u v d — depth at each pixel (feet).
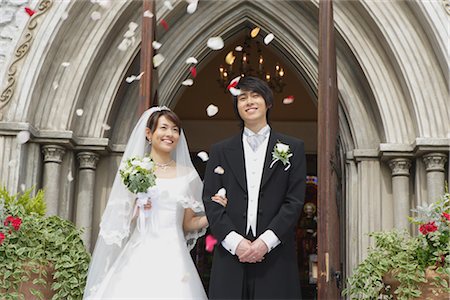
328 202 12.87
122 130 19.62
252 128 11.70
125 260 12.14
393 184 18.30
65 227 14.98
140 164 12.20
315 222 30.99
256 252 10.71
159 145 12.71
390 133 18.15
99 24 18.45
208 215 11.21
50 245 14.02
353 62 19.34
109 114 18.92
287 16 19.70
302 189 11.29
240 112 11.63
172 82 19.77
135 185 12.09
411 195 18.26
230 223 11.05
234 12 19.99
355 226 18.83
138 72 19.93
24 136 16.78
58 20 17.88
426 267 13.30
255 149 11.60
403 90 18.25
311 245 30.73
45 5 18.03
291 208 11.03
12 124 17.17
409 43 17.84
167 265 11.98
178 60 19.85
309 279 30.04
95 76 18.95
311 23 19.71
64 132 17.87
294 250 11.32
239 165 11.43
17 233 13.64
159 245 12.19
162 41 19.71
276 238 10.85
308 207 31.19
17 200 15.92
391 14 17.99
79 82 18.24
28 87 17.53
